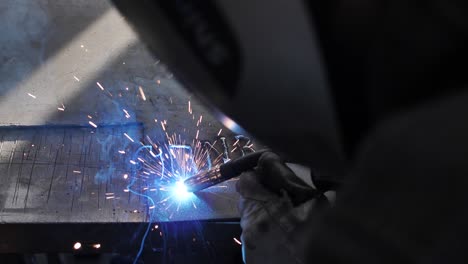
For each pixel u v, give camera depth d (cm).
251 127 50
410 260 35
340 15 42
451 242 34
